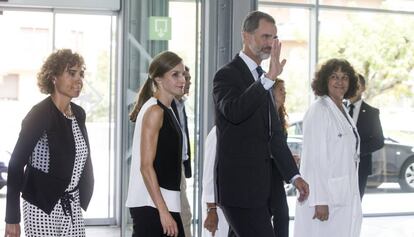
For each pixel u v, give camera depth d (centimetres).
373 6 1162
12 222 395
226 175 419
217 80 420
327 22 1148
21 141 391
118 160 1018
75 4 993
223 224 527
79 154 407
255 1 781
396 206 1155
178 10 783
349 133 539
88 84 1036
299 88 1140
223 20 772
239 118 400
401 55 1173
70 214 403
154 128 403
